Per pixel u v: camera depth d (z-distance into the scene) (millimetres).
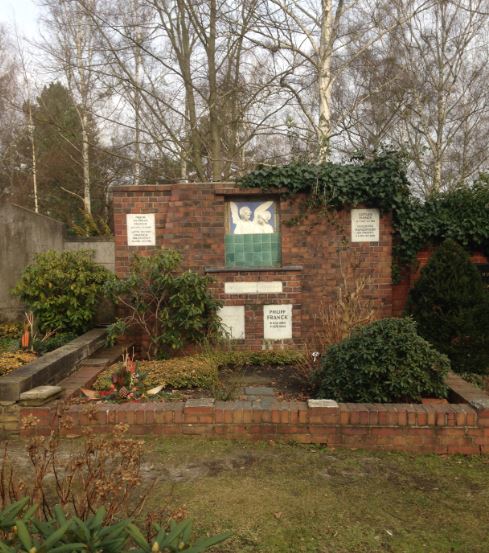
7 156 25125
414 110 17484
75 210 26172
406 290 9156
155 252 8117
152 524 2850
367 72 17266
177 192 8320
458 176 19391
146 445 4672
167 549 2006
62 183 25141
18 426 4961
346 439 4738
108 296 7797
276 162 15648
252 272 8234
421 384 5148
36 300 8703
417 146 17969
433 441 4668
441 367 5195
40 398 4973
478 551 3076
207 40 14883
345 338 5887
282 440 4801
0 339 8648
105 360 7070
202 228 8320
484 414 4633
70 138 21172
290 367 7449
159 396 5672
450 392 5453
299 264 8453
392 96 17703
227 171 15703
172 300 7375
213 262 8344
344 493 3820
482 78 17781
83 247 10859
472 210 8836
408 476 4156
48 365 5742
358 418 4723
